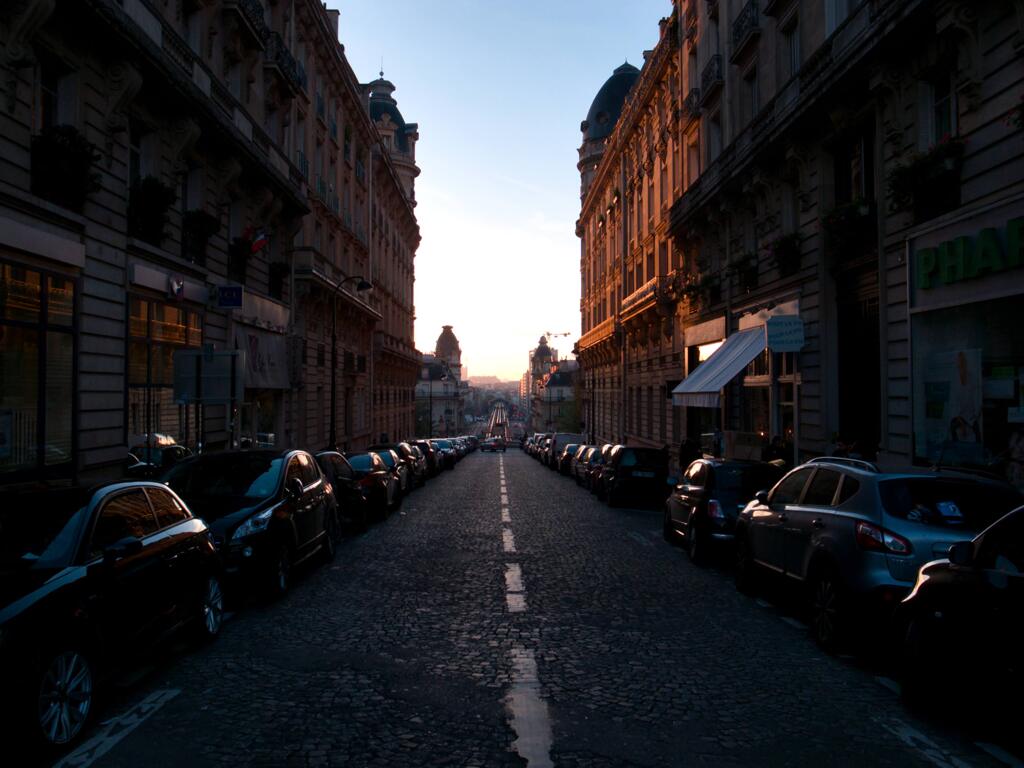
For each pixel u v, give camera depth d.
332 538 11.84
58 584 4.97
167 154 16.67
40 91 12.35
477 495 24.19
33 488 6.11
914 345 12.99
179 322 17.66
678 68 31.73
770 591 9.43
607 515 18.64
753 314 21.78
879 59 13.60
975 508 6.57
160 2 16.70
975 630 4.80
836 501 7.26
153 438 16.27
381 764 4.47
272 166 22.61
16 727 4.31
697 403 21.19
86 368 13.48
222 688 5.86
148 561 6.03
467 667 6.40
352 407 40.12
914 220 13.02
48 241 12.16
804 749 4.73
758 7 21.39
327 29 31.31
